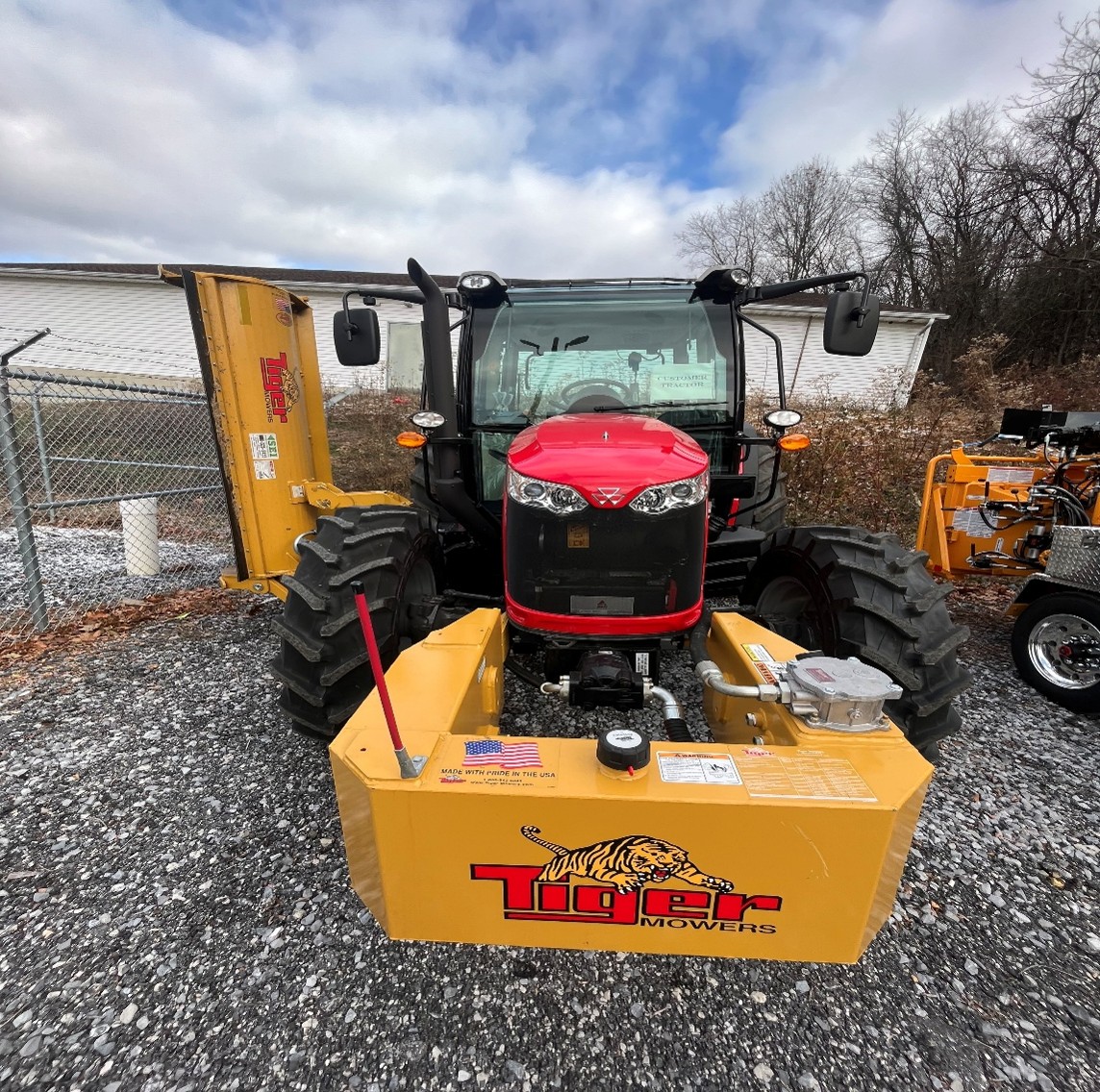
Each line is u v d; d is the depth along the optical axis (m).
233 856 2.22
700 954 1.46
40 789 2.59
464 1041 1.59
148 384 16.88
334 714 2.23
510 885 1.43
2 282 17.91
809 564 2.55
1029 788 2.62
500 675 2.33
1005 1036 1.61
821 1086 1.49
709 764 1.43
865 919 1.39
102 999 1.70
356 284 17.84
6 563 6.02
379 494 3.74
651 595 2.25
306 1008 1.68
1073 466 4.37
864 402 11.88
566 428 2.51
